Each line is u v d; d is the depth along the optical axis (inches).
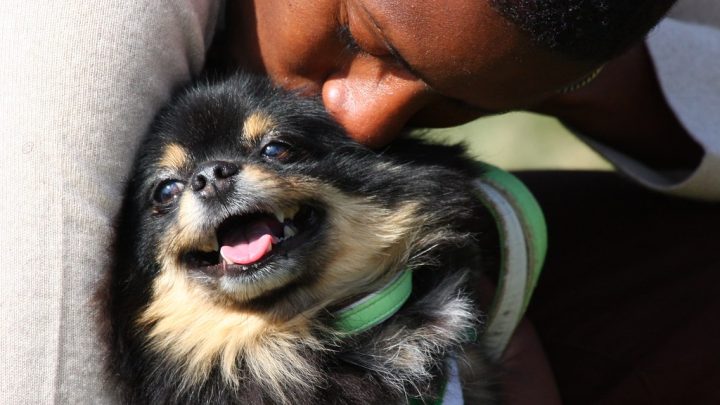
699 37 104.9
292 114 86.1
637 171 103.4
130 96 75.6
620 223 107.8
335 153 87.1
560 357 101.0
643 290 101.0
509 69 69.0
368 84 78.0
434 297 88.3
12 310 68.6
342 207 86.2
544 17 64.2
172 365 86.9
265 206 82.0
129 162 78.7
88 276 73.4
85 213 72.4
